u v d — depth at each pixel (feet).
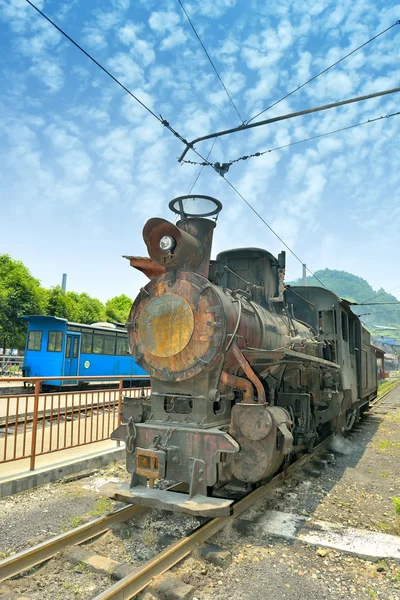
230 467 15.83
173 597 10.52
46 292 119.44
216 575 12.10
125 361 66.13
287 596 11.32
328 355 29.63
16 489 18.74
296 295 31.37
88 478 21.04
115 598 10.23
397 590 11.78
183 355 16.37
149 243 17.58
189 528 15.08
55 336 56.44
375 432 38.93
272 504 18.01
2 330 99.45
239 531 14.97
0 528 15.15
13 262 109.91
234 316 16.83
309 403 21.52
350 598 11.35
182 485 19.61
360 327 39.14
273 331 20.74
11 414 37.76
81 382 58.18
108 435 26.91
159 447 15.53
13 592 10.73
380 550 13.87
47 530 15.10
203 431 15.19
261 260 22.86
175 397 17.03
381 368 144.05
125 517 15.42
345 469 24.64
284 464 20.86
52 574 11.80
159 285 17.57
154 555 13.00
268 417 15.31
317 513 17.33
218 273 21.42
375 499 19.45
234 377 16.35
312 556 13.56
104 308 148.56
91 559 12.20
